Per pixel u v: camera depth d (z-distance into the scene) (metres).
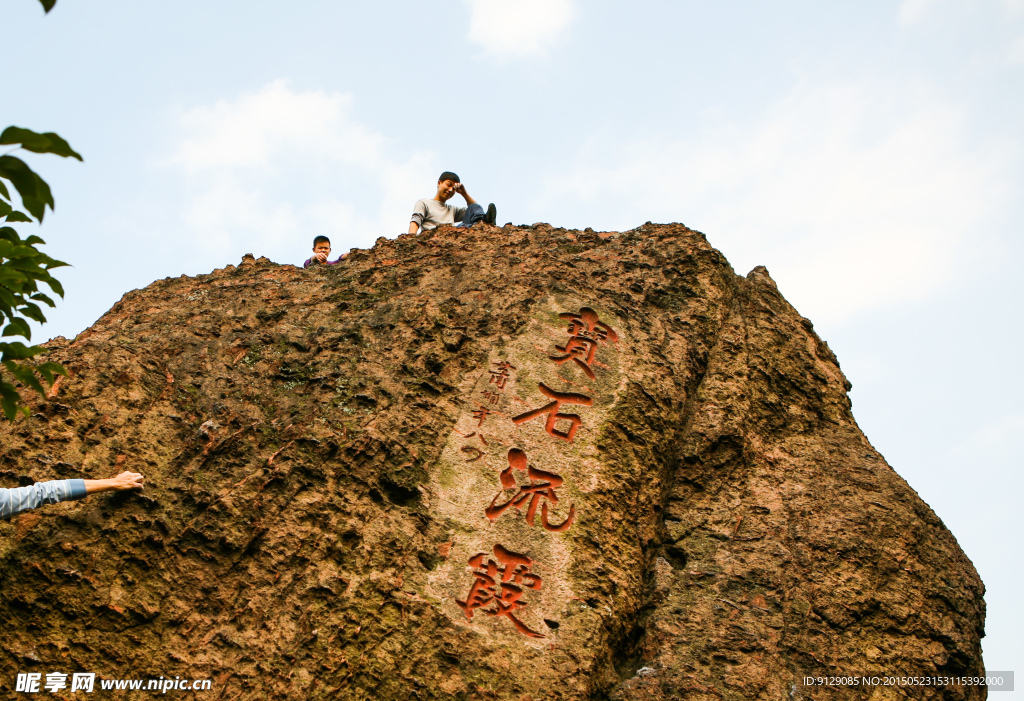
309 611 4.30
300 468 4.72
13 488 4.07
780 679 4.66
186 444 4.77
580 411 5.37
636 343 5.79
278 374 5.27
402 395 5.18
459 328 5.58
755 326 6.42
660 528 5.31
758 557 5.15
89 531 4.30
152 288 6.32
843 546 5.19
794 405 6.12
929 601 5.06
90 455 4.59
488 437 5.14
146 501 4.45
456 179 7.80
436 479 4.91
